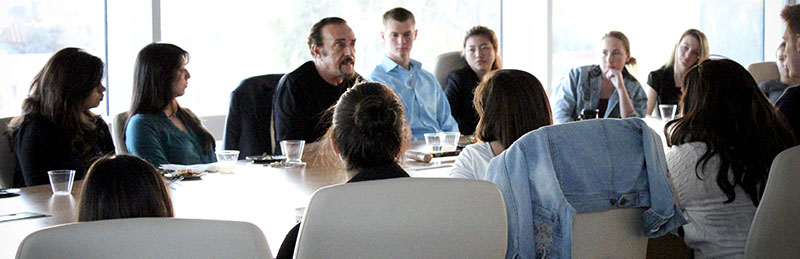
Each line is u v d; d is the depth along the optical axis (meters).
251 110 3.93
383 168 2.02
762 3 7.08
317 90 3.99
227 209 2.30
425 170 3.04
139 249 1.42
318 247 1.69
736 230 2.47
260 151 3.92
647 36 6.63
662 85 5.27
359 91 2.04
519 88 2.34
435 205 1.74
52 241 1.38
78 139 3.04
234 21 4.90
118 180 1.66
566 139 2.13
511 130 2.34
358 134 2.00
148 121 3.24
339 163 3.13
